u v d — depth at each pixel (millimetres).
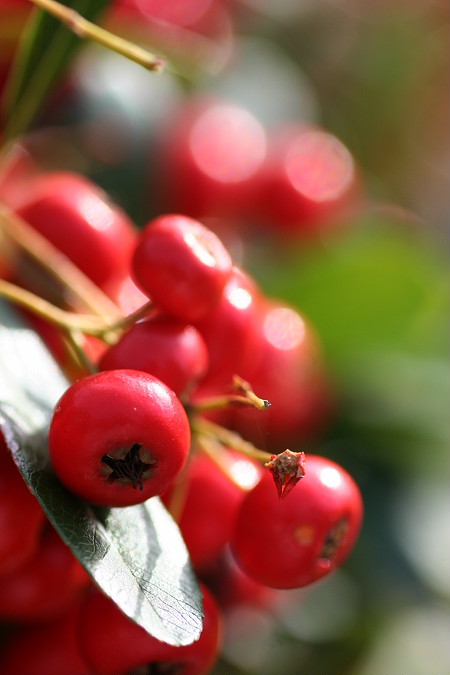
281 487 135
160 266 141
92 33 139
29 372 141
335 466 146
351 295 181
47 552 145
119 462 134
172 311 142
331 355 184
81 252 156
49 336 149
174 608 134
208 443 151
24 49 156
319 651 187
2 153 161
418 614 186
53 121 184
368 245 180
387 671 188
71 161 185
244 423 169
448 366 184
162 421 134
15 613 149
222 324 147
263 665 183
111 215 159
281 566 144
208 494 153
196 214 190
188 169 188
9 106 159
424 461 185
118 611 144
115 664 144
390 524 184
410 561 184
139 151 188
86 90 186
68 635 153
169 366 140
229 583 175
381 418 183
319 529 143
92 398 134
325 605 186
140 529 137
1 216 153
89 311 152
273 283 182
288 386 169
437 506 186
